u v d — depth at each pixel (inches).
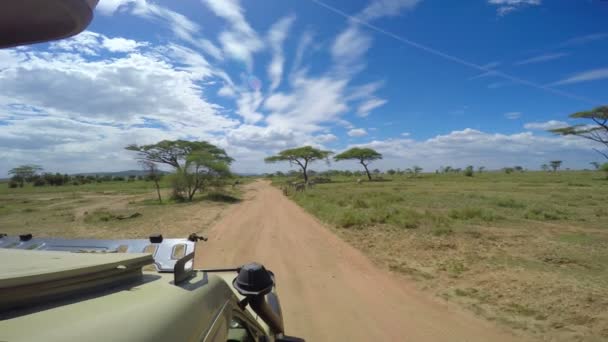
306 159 2564.0
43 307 42.4
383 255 312.2
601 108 1594.5
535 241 363.9
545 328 162.7
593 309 180.1
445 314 181.2
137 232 426.9
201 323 52.3
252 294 60.7
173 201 964.6
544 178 1893.5
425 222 478.6
